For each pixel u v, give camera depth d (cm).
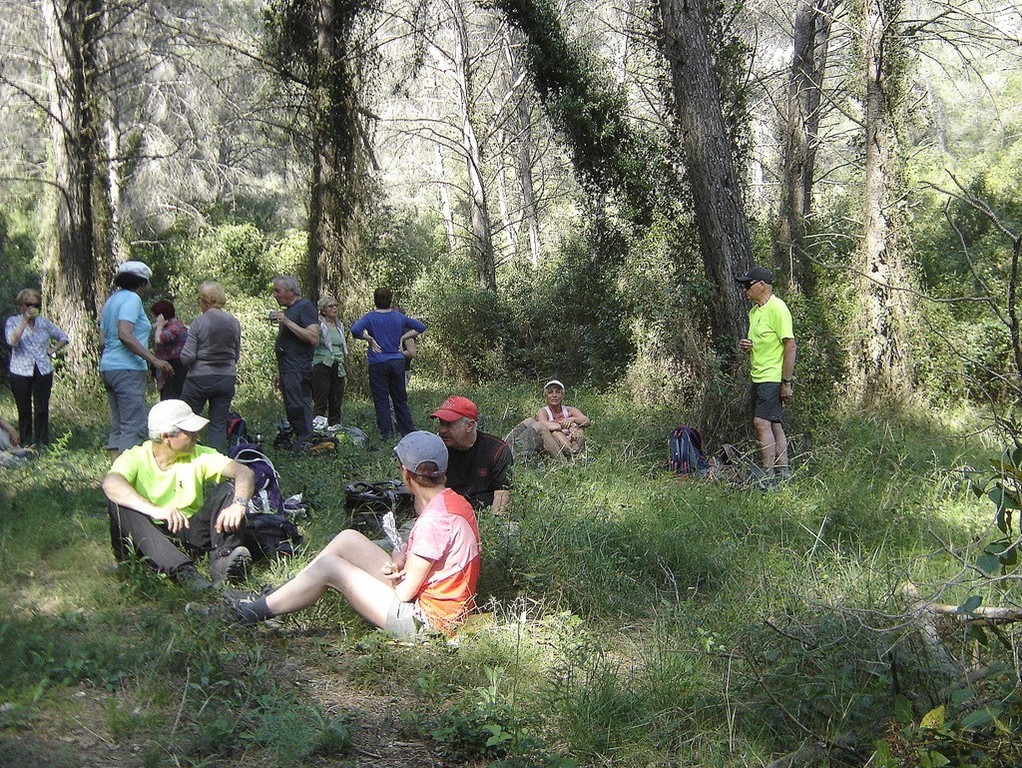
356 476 891
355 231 1647
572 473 873
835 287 1471
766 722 432
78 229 1462
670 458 991
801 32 1867
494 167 3744
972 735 362
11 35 2655
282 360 1044
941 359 1320
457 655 507
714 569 665
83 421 1273
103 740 416
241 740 419
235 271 2647
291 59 1686
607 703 454
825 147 2230
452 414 668
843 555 669
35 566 643
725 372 1148
